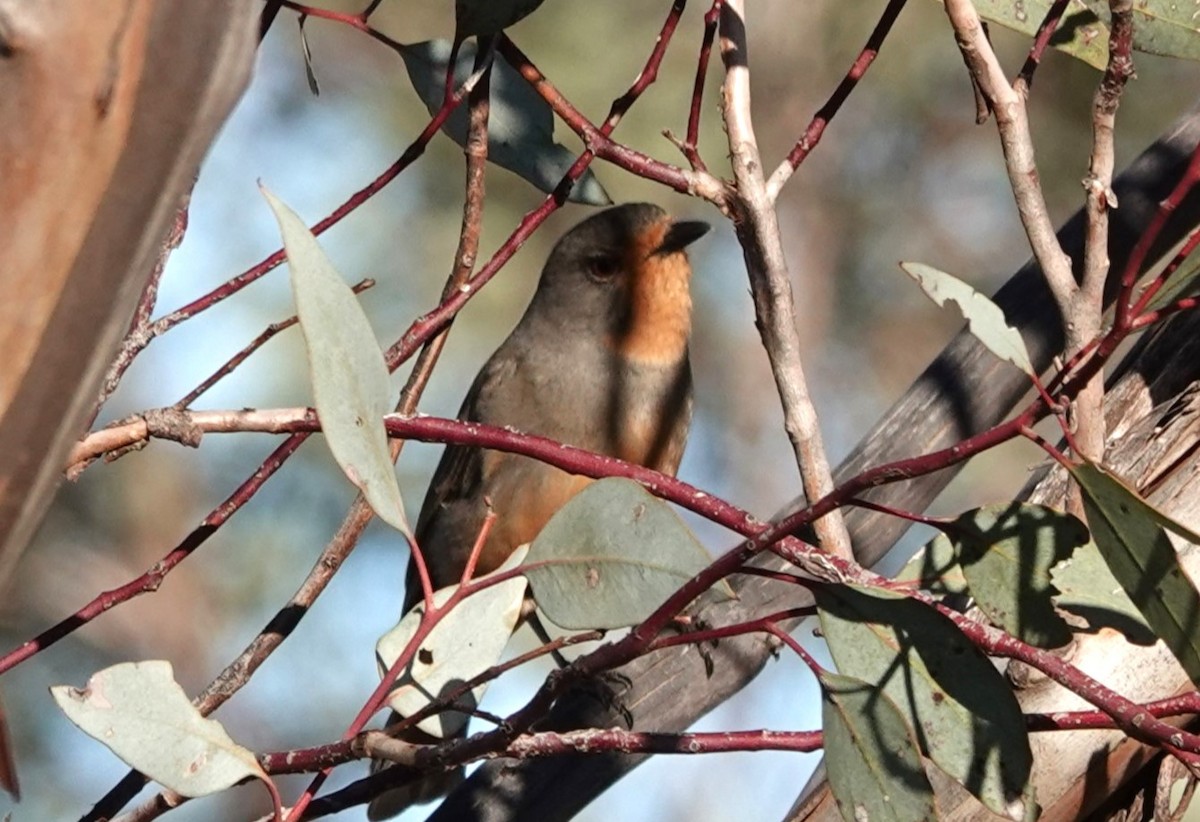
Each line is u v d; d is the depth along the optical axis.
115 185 2.57
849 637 4.19
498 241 13.24
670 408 9.44
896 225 14.50
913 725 4.22
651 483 4.58
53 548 12.98
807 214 14.48
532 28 12.83
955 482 13.42
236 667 5.35
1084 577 4.45
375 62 14.28
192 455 13.62
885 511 4.07
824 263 14.54
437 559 9.49
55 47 2.53
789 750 4.33
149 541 13.26
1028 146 4.88
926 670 4.20
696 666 6.27
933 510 13.39
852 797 4.18
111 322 2.62
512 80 6.33
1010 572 4.30
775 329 5.16
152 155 2.57
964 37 4.87
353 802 4.62
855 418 14.43
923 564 4.58
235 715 13.41
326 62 14.17
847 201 14.52
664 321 9.30
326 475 13.70
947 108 14.29
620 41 12.84
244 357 5.29
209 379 5.21
